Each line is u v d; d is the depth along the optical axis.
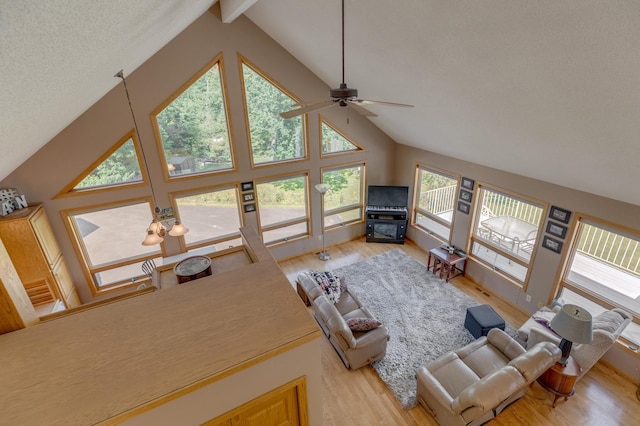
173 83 4.69
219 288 2.24
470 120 3.97
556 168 3.92
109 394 1.56
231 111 5.21
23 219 4.02
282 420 2.05
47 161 4.34
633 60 1.91
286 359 1.87
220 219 5.84
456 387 3.41
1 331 1.88
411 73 3.62
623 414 3.57
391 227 7.17
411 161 6.79
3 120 1.34
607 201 3.86
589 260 4.50
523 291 5.11
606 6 1.70
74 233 4.80
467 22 2.41
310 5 3.46
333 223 7.18
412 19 2.74
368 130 6.64
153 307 2.08
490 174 5.25
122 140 4.64
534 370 3.04
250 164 5.70
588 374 4.05
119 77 3.45
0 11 0.63
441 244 6.53
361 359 4.05
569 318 3.20
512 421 3.51
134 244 5.30
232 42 4.86
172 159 5.13
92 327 1.93
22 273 4.20
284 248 6.67
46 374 1.66
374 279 6.01
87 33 1.20
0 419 1.46
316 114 5.95
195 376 1.64
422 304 5.34
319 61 4.79
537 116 3.08
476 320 4.49
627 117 2.40
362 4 2.93
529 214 4.96
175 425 1.66
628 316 3.83
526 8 2.01
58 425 1.44
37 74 1.19
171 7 2.05
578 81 2.34
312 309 5.23
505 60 2.57
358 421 3.56
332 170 6.63
